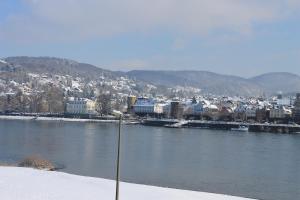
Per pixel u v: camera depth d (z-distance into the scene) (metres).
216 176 101.69
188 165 119.31
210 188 87.25
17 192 59.22
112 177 94.50
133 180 92.62
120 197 60.69
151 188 69.31
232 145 191.62
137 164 117.75
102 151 148.00
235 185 91.50
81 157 129.38
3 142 170.62
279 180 99.25
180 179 95.88
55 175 76.25
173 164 120.25
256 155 151.25
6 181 66.38
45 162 103.19
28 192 59.62
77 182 70.31
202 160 132.00
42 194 59.06
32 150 145.00
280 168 119.06
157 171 106.19
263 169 116.38
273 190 87.75
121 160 125.19
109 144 174.88
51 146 160.25
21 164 99.56
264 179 100.00
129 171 104.81
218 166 119.31
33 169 83.12
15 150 143.62
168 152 152.38
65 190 62.81
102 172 101.50
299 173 110.25
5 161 113.69
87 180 73.31
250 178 100.75
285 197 81.62
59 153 138.50
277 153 159.62
